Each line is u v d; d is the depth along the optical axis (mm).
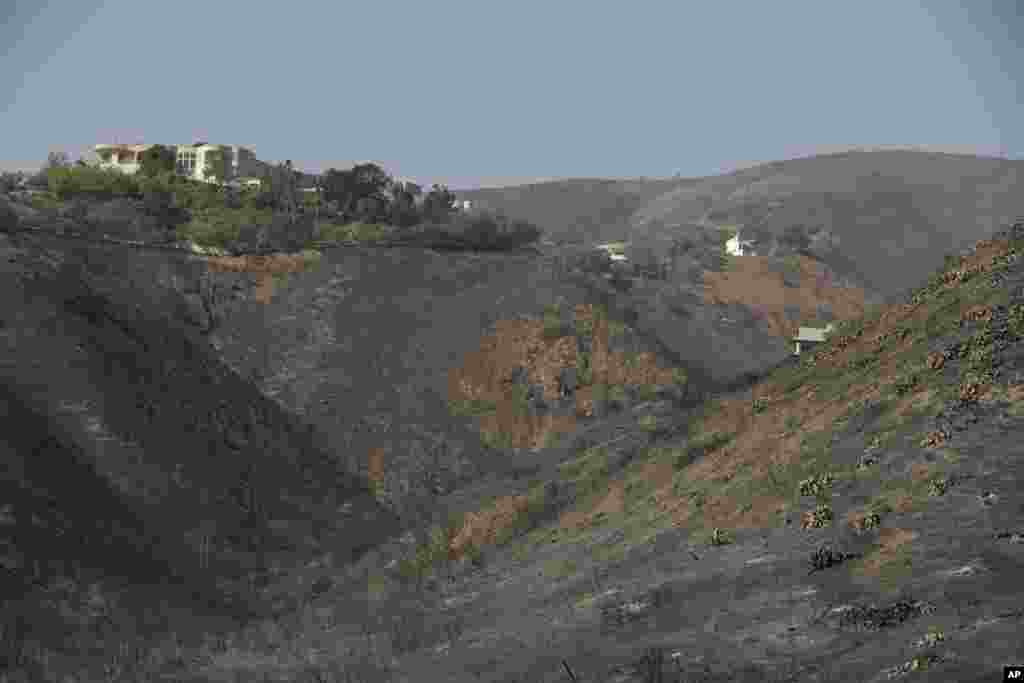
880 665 23828
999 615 24484
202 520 73625
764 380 64688
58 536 57531
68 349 80438
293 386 107250
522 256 143500
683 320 173000
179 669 45188
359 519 87125
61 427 72562
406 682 35094
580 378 115938
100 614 52625
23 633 47625
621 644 31984
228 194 162875
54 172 148750
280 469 89062
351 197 173750
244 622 59562
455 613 47906
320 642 48406
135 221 130250
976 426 37156
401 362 114500
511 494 67500
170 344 97438
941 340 46719
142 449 75625
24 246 98312
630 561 43688
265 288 121500
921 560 29219
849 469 38969
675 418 68500
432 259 134625
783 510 38969
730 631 29609
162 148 183375
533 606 43812
